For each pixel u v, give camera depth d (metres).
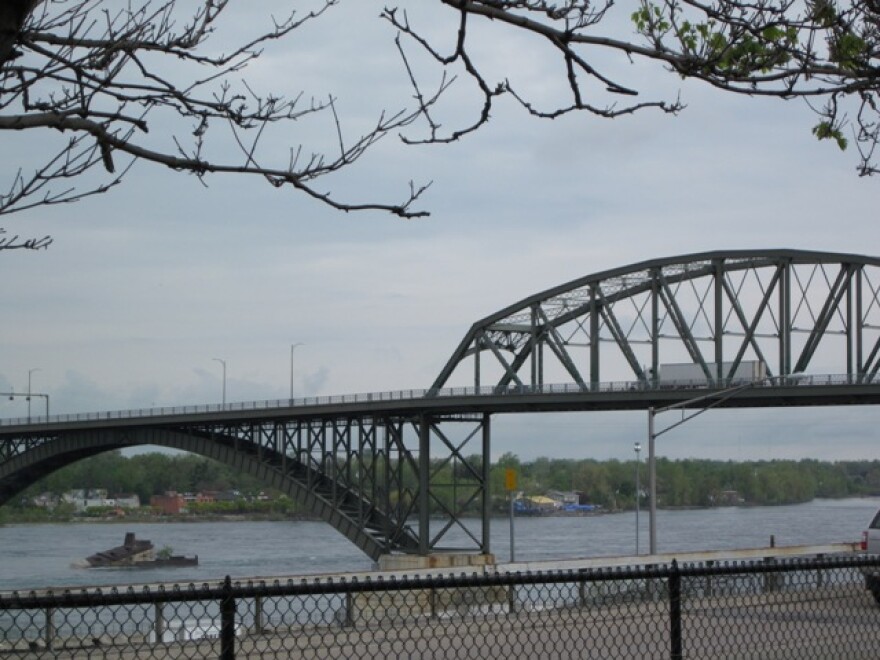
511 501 57.03
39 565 118.94
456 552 85.69
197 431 99.75
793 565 11.02
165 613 21.75
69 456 116.25
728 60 8.96
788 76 9.31
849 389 67.69
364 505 89.31
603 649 16.95
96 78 7.84
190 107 8.10
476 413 84.25
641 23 8.73
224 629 8.58
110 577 104.00
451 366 85.50
